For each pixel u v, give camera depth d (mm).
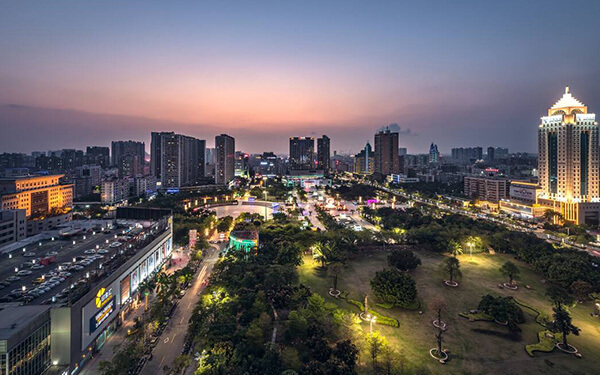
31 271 107062
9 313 74062
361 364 81188
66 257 122312
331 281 134875
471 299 118438
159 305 103938
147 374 79312
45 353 74812
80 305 82125
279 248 160375
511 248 169500
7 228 178750
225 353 80812
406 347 89438
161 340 94438
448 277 137375
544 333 95250
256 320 90562
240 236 171500
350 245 167125
